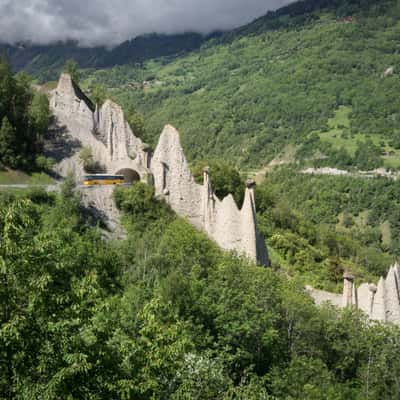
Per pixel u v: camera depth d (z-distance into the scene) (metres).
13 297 20.58
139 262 54.62
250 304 44.75
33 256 21.44
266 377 41.53
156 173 70.44
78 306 22.52
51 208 64.19
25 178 71.81
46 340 21.19
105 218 67.19
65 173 75.25
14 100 77.81
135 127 98.12
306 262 89.81
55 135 79.75
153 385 22.36
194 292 44.31
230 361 41.53
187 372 29.66
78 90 88.69
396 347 48.78
